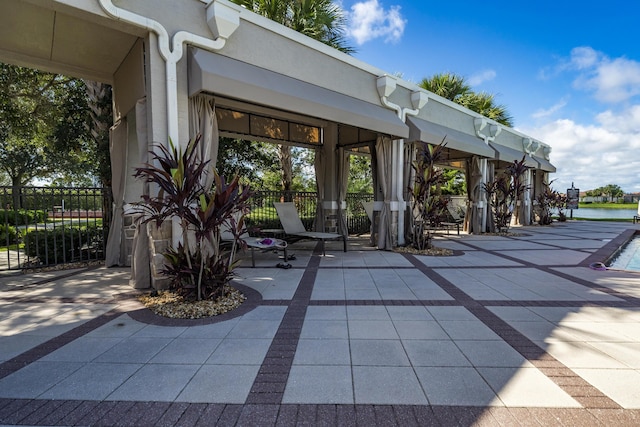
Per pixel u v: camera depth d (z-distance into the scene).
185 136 4.36
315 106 5.43
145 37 4.16
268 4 8.59
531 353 2.44
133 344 2.61
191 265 3.63
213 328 2.95
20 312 3.40
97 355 2.42
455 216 13.53
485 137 11.13
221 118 7.51
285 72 5.49
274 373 2.16
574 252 7.33
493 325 3.01
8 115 8.18
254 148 12.02
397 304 3.65
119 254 5.86
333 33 9.76
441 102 9.23
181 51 4.25
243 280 4.79
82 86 8.02
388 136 7.64
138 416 1.72
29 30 4.41
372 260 6.41
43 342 2.66
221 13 4.45
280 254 7.15
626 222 17.16
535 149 15.41
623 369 2.20
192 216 3.45
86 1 3.53
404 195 8.19
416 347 2.55
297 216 7.98
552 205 16.95
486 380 2.06
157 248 4.14
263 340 2.69
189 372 2.17
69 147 8.64
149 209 3.73
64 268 5.72
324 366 2.25
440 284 4.54
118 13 3.71
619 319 3.16
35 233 6.12
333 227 9.37
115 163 5.70
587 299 3.82
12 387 2.00
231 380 2.07
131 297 3.93
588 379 2.07
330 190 9.31
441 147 7.50
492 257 6.72
